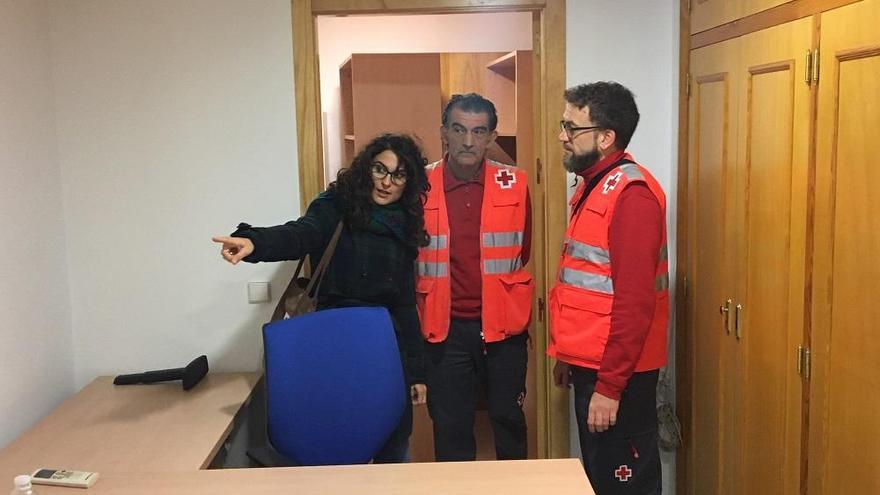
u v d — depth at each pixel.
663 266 2.35
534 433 3.47
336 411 2.30
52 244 2.74
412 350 2.58
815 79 1.80
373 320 2.34
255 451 2.13
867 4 1.59
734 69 2.27
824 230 1.78
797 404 1.93
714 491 2.53
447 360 2.81
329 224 2.41
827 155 1.76
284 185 2.84
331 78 4.43
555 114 2.83
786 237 1.96
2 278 2.41
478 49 4.43
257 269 2.88
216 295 2.89
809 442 1.88
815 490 1.86
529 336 3.09
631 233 2.17
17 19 2.54
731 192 2.31
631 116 2.28
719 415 2.46
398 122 3.73
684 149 2.71
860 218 1.64
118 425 2.37
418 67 3.72
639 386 2.33
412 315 2.58
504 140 3.91
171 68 2.79
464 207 2.78
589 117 2.27
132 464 2.08
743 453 2.27
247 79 2.80
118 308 2.88
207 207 2.85
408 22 4.41
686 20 2.67
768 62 2.04
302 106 2.80
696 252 2.63
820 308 1.81
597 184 2.30
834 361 1.76
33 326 2.59
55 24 2.75
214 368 2.92
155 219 2.85
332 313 2.33
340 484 1.77
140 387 2.74
